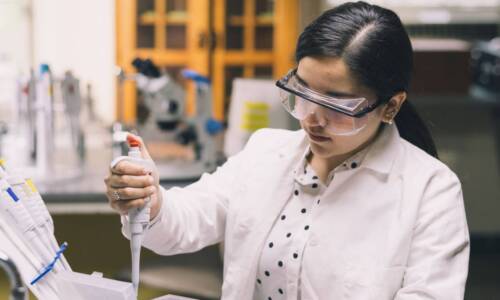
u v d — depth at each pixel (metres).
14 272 1.06
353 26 1.22
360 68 1.20
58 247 1.25
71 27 4.82
